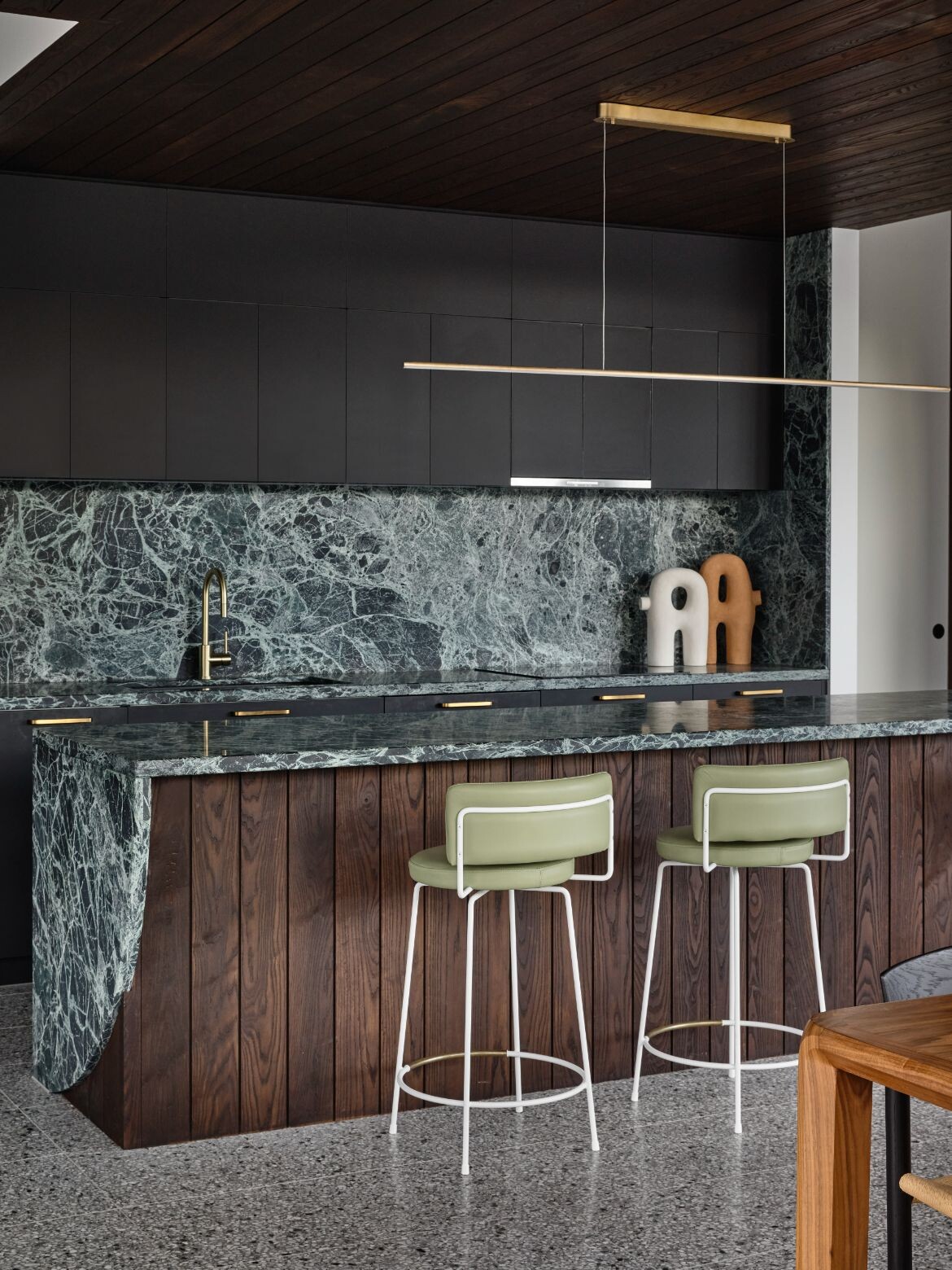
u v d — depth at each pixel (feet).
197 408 20.17
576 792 12.26
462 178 19.79
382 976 13.39
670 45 14.51
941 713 15.78
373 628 22.88
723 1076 14.57
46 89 15.72
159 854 12.44
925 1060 6.24
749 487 24.35
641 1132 12.92
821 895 15.39
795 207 21.91
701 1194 11.54
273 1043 12.96
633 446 23.24
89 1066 12.91
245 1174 11.93
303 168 19.13
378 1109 13.39
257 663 22.08
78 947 13.20
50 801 14.01
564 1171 12.00
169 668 21.43
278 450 20.70
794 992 15.28
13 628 20.38
